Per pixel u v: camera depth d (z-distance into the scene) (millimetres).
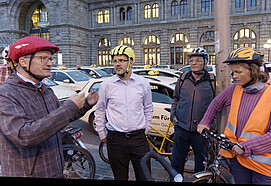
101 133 2420
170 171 1267
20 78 1430
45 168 1455
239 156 1698
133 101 2197
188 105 2578
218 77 2631
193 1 29562
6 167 1370
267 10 26219
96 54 36812
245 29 28031
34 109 1418
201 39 30000
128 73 2246
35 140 1203
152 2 31922
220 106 1986
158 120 4289
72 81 8906
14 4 35875
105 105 2357
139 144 2199
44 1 33375
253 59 1517
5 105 1245
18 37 37062
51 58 1467
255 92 1631
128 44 34375
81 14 34938
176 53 31797
